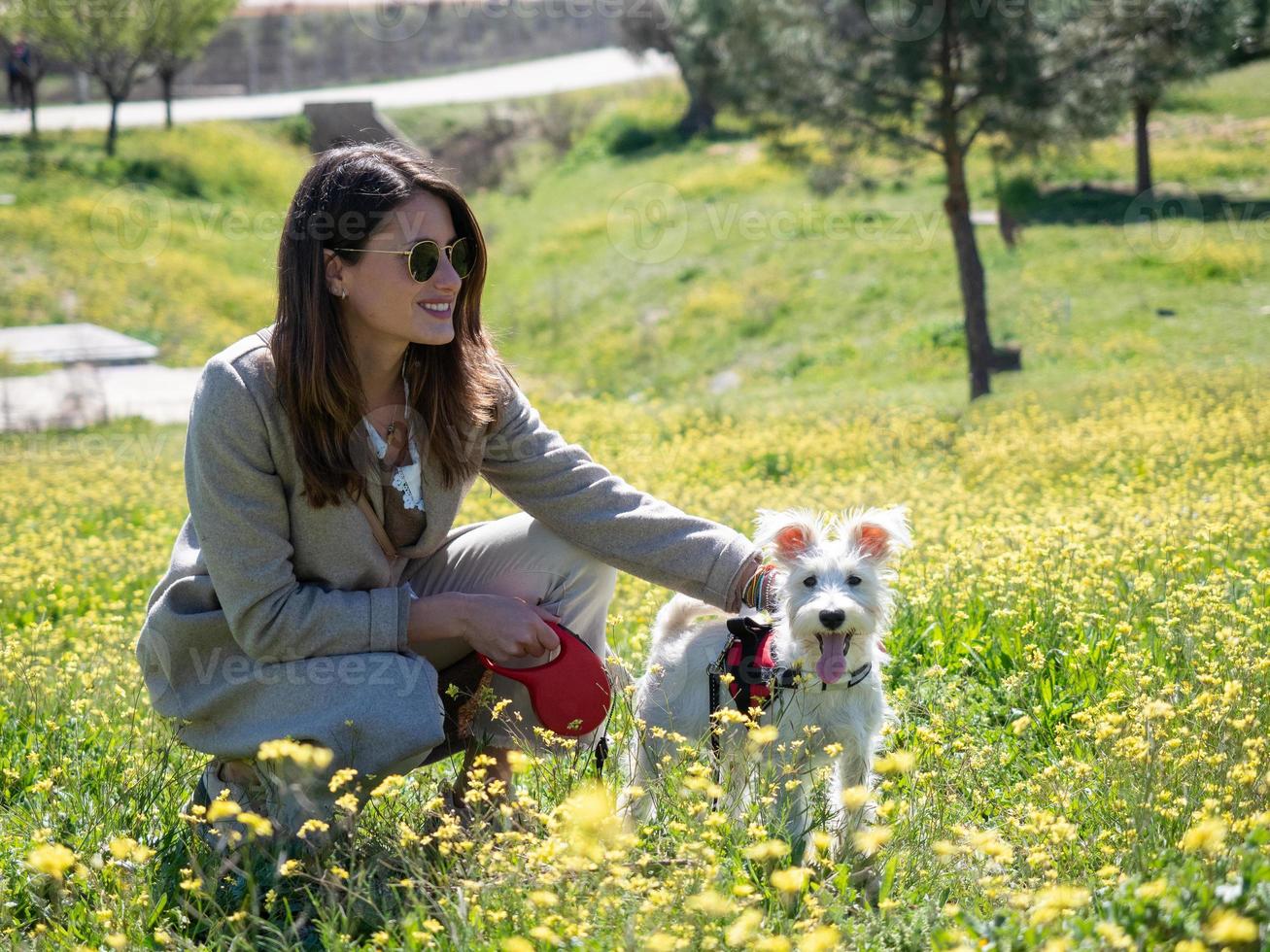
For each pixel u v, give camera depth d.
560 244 31.09
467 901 2.75
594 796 2.93
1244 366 16.28
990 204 28.36
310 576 3.41
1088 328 20.50
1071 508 7.63
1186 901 2.43
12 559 8.67
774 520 3.78
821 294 25.20
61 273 26.69
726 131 40.53
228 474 3.20
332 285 3.24
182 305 25.92
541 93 45.66
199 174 34.88
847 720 3.58
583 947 2.55
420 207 3.25
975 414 14.50
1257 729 3.45
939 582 5.50
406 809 3.45
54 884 3.13
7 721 4.54
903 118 17.25
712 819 2.95
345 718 3.21
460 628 3.39
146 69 43.03
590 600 3.83
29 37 36.59
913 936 2.71
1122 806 3.21
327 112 31.45
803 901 2.86
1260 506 6.78
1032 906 2.61
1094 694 4.25
